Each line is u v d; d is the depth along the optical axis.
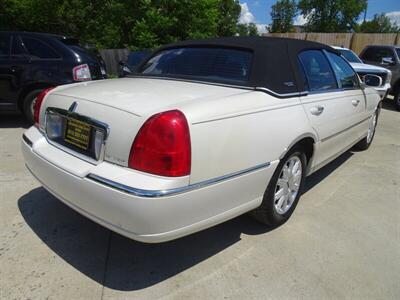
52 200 3.31
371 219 3.29
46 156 2.45
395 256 2.72
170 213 1.96
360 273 2.50
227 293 2.24
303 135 2.87
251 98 2.46
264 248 2.74
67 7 16.64
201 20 13.62
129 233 1.98
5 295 2.12
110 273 2.37
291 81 2.86
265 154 2.48
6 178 3.75
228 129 2.19
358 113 4.27
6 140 5.13
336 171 4.56
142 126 1.96
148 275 2.38
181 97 2.28
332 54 3.80
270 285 2.33
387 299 2.26
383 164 4.91
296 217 3.26
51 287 2.21
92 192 2.04
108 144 2.09
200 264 2.51
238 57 2.85
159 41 13.19
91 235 2.79
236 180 2.29
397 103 9.73
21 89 5.68
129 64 8.88
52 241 2.68
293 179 3.07
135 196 1.87
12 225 2.88
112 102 2.20
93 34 16.83
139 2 13.59
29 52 5.64
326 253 2.71
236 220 3.13
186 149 1.97
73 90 2.62
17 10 15.89
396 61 9.96
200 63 3.02
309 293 2.28
